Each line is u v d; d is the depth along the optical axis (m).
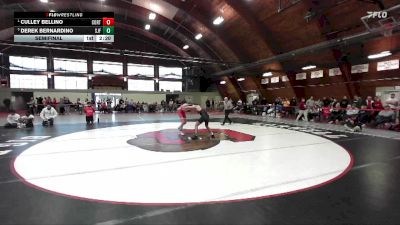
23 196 3.30
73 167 4.71
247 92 26.78
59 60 24.08
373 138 8.06
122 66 26.81
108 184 3.76
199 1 17.30
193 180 3.93
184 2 17.73
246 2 15.81
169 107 25.77
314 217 2.71
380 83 14.76
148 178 4.04
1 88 21.00
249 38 18.69
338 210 2.88
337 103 13.26
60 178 4.06
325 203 3.07
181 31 22.45
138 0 18.03
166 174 4.26
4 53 21.55
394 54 13.33
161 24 22.73
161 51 28.61
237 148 6.49
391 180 3.95
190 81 29.97
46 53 23.42
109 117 17.33
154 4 18.42
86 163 4.99
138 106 24.48
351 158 5.40
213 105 29.61
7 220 2.63
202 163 4.98
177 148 6.49
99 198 3.23
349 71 16.11
